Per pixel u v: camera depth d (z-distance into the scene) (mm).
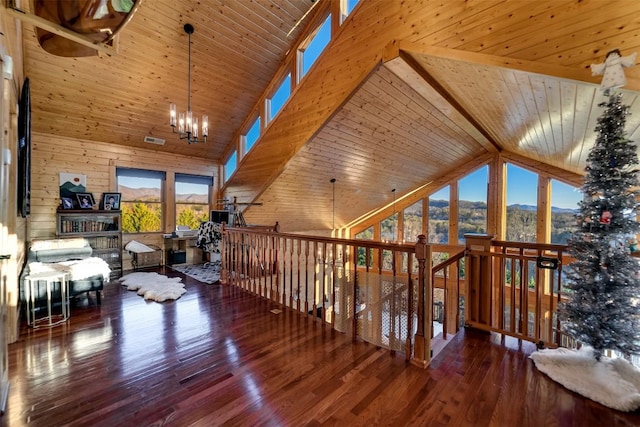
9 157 2053
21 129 3133
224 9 4133
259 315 3215
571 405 1781
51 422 1582
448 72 3014
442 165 6445
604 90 1810
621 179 1914
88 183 4992
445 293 2820
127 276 4867
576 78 1857
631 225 1903
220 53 4648
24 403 1728
